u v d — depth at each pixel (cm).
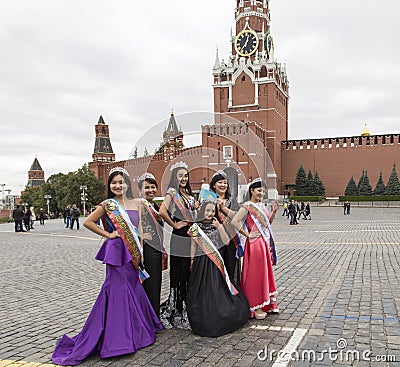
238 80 5953
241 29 6300
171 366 379
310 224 2398
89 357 409
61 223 3425
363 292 635
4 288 767
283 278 762
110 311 415
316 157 6125
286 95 6662
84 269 945
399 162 5669
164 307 517
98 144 9431
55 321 539
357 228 1970
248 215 514
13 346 449
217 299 459
